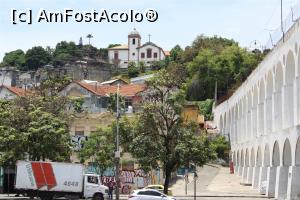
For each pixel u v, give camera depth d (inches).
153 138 1780.3
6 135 1913.1
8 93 3174.2
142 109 1800.0
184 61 5831.7
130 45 7111.2
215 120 4446.4
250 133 2908.5
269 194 2132.1
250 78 2866.6
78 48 7253.9
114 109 2910.9
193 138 1772.9
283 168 1945.1
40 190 1754.4
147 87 1824.6
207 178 3016.7
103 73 5693.9
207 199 2020.2
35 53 6614.2
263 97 2536.9
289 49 1873.8
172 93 1820.9
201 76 4921.3
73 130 2652.6
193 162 1764.3
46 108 2176.4
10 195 2073.1
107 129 2226.9
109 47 7603.4
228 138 3786.9
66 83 3211.1
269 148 2213.3
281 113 2129.7
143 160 1763.0
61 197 1796.3
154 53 6968.5
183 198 2021.4
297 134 1707.7
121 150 2076.8
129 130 1914.4
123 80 4830.2
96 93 3166.8
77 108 2618.1
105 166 2231.8
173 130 1768.0
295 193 1739.7
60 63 6574.8
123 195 2313.0
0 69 4690.0
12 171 2144.4
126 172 2488.9
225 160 3654.0
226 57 4926.2
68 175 1774.1
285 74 1940.2
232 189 2583.7
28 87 3720.5
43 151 1936.5
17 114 1973.4
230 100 3747.5
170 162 1755.7
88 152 2245.3
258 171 2583.7
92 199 1798.7
